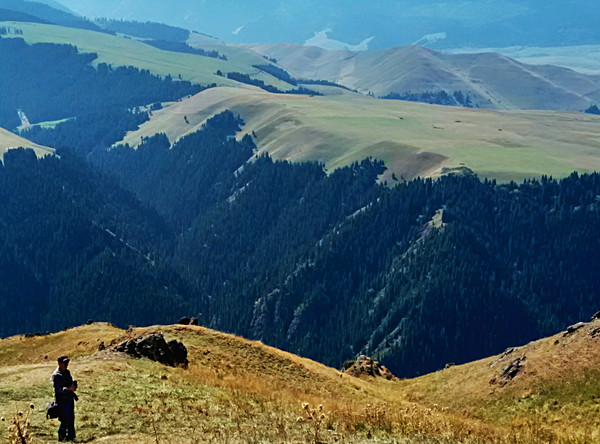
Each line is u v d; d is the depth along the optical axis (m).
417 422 29.27
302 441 22.09
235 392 34.16
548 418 42.78
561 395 45.03
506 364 55.50
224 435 22.75
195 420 25.66
